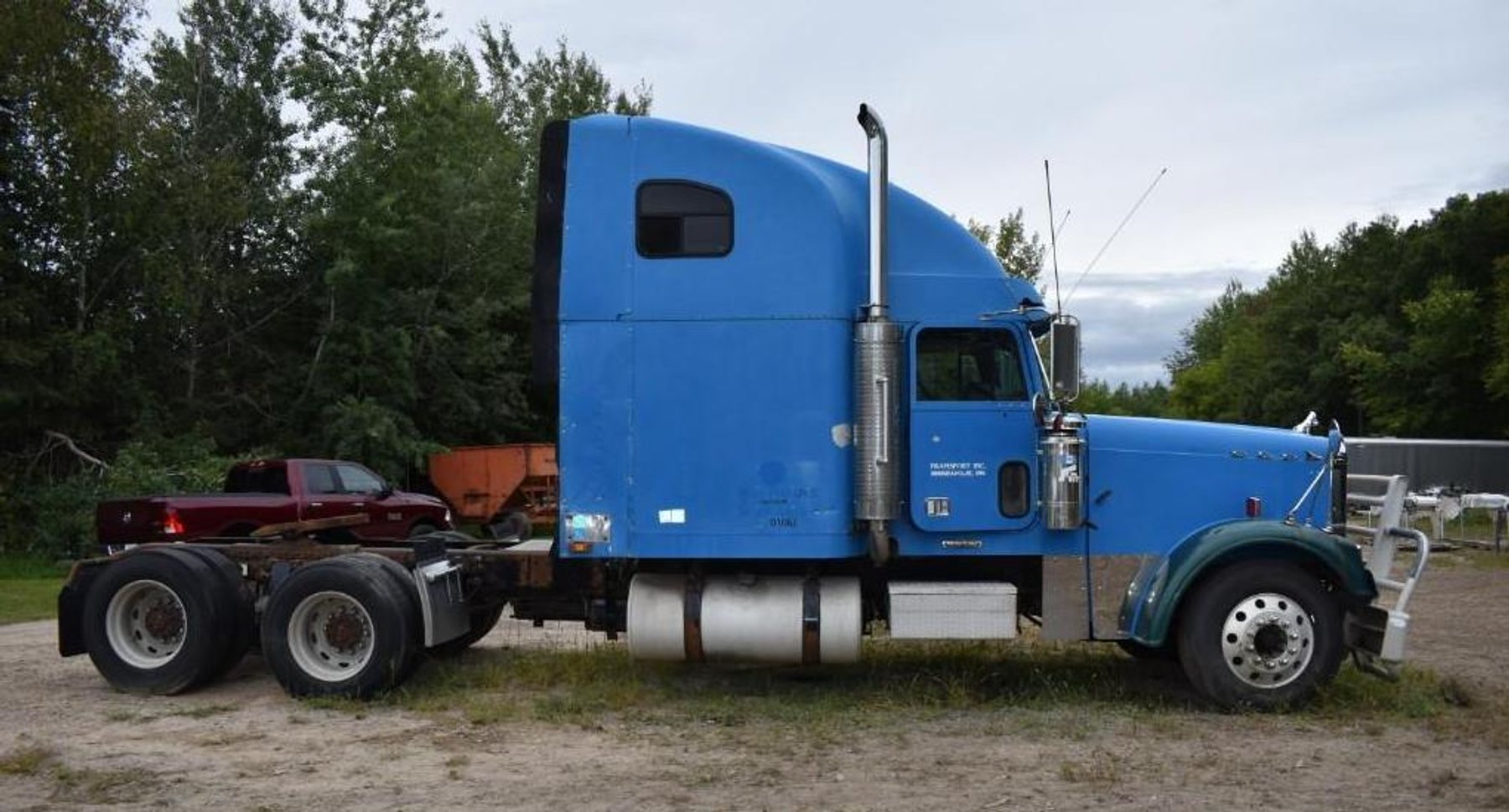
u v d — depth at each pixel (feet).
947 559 27.91
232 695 28.94
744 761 22.24
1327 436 28.68
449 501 90.17
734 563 27.58
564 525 26.43
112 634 28.94
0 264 74.95
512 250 99.91
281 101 91.86
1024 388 27.07
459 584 29.09
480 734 24.58
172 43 89.92
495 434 102.78
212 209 82.48
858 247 26.73
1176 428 27.63
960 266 27.32
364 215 87.76
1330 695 26.66
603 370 26.40
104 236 80.18
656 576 27.55
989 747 23.09
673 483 26.22
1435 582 55.52
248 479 59.93
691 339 26.25
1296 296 208.85
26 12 68.64
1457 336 145.59
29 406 75.05
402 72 92.63
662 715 26.09
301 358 91.71
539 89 136.05
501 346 96.37
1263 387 204.74
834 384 25.93
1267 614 25.67
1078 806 19.17
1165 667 30.96
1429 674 29.48
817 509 25.90
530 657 32.48
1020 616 29.17
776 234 26.18
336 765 22.17
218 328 89.81
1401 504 27.73
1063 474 26.25
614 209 26.53
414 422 95.86
